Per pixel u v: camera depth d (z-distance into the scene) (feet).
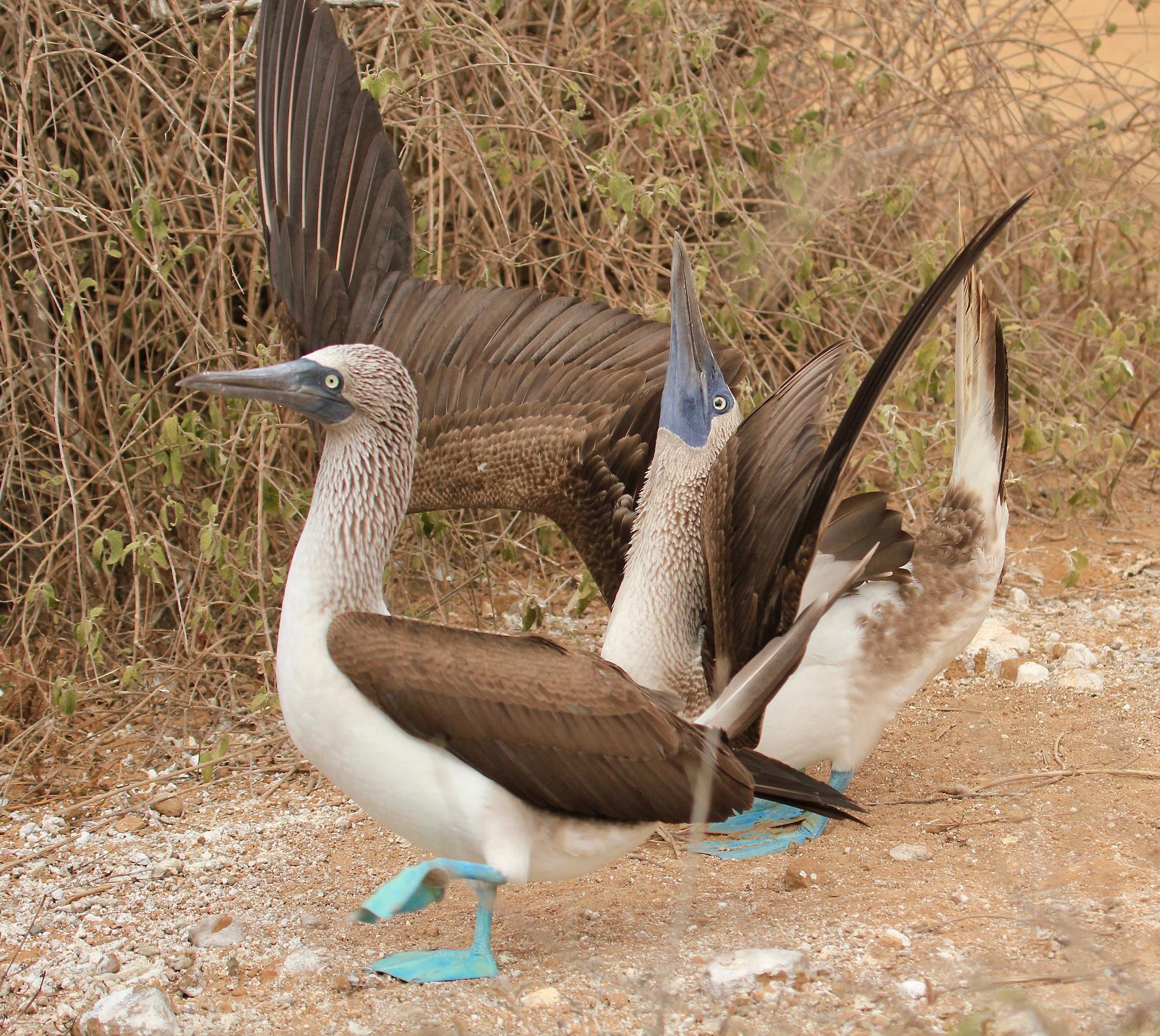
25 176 24.34
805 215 27.89
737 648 18.78
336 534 15.67
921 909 16.37
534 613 24.39
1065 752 20.90
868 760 21.49
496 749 15.05
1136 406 33.73
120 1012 14.64
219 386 15.61
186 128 24.52
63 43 25.93
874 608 19.66
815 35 31.50
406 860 19.15
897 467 24.80
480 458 20.68
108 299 27.07
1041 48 34.19
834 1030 13.70
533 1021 14.37
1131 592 27.20
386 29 26.61
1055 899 16.06
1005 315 30.07
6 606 27.22
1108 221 32.89
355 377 15.78
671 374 19.84
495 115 27.43
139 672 22.38
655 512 19.77
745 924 16.46
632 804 15.49
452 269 28.48
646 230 31.58
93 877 18.93
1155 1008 12.95
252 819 20.66
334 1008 14.98
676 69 30.63
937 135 33.09
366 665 14.94
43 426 26.84
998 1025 13.32
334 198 20.25
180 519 23.75
